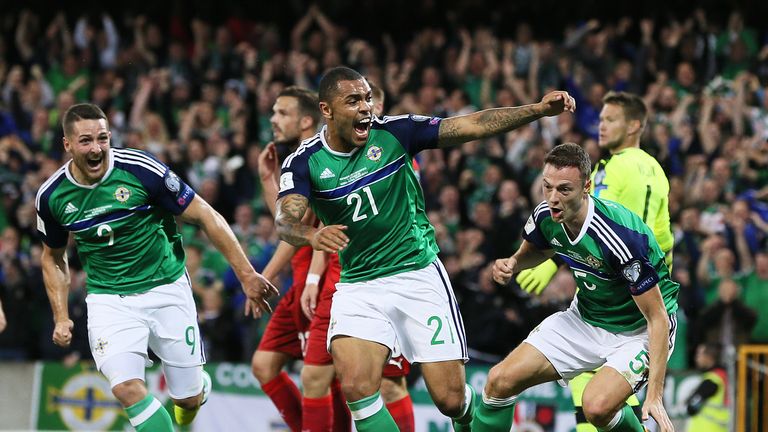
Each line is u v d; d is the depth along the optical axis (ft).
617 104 40.14
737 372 56.44
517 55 89.35
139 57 92.22
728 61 92.94
